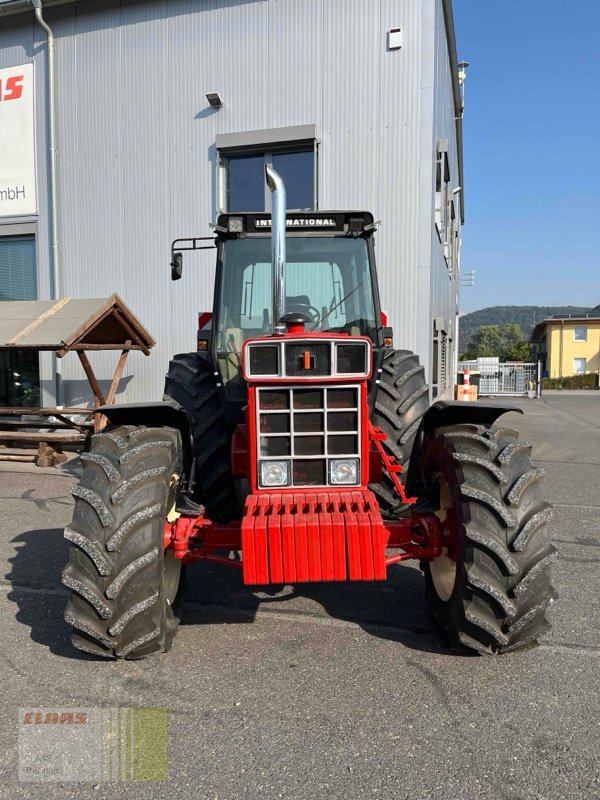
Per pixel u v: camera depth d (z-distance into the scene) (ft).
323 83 26.89
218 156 28.40
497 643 9.03
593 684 8.77
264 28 27.45
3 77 31.40
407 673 9.14
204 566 14.11
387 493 13.17
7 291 32.94
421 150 25.99
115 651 8.95
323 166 27.09
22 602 12.02
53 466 25.40
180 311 29.53
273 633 10.59
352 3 26.32
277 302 10.26
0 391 32.76
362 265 13.52
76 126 30.42
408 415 13.91
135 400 30.25
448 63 38.17
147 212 29.63
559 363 169.07
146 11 28.96
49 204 31.22
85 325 22.90
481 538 8.70
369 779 6.85
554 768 7.00
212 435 12.62
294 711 8.18
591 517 17.52
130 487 8.98
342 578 8.54
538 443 32.78
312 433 9.50
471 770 6.97
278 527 8.52
